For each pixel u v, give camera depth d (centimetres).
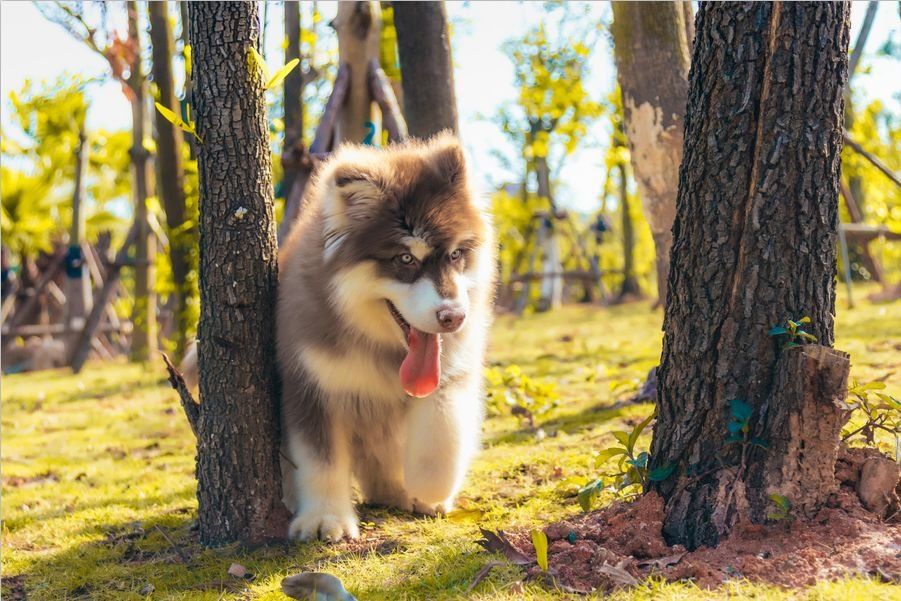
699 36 323
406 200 385
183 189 1078
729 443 321
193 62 384
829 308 326
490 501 438
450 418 404
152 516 472
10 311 1780
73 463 648
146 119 1327
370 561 352
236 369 391
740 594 271
